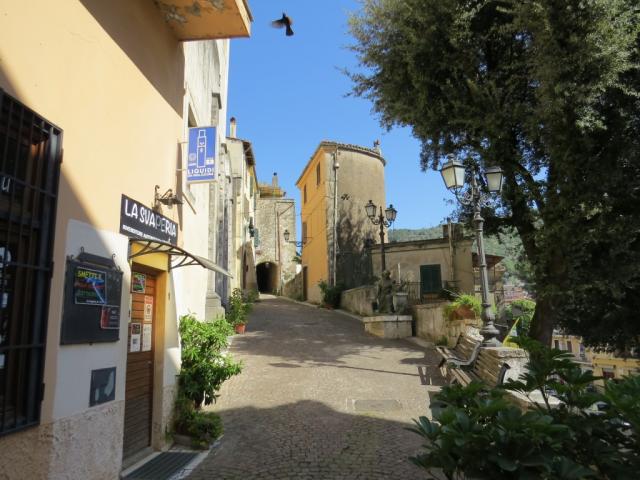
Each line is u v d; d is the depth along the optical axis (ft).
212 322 25.61
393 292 55.62
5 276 10.88
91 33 14.92
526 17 33.37
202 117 32.45
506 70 39.65
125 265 16.47
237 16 21.36
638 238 37.52
